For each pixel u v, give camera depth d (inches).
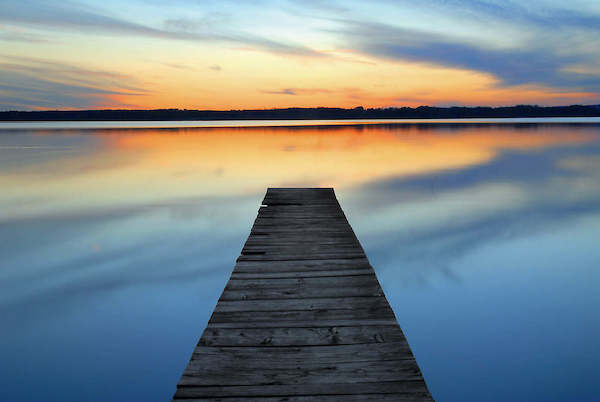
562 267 331.3
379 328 113.6
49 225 451.5
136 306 266.7
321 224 244.2
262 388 89.4
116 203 567.8
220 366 96.8
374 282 147.5
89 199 594.6
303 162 1045.2
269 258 176.4
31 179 764.0
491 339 228.7
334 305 128.5
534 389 187.3
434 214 515.2
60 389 190.5
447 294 288.4
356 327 114.3
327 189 382.0
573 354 211.3
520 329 236.8
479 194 634.2
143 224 460.8
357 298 133.6
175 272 322.3
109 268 329.1
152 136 2306.8
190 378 92.4
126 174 833.5
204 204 566.3
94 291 288.8
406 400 85.7
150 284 299.1
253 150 1387.8
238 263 169.8
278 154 1248.8
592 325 239.1
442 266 342.6
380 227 459.2
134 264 337.7
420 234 430.9
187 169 911.7
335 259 174.7
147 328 240.4
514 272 323.3
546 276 314.2
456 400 183.8
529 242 395.5
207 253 366.0
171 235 418.9
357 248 191.5
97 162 1040.8
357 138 2038.6
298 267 164.6
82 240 399.5
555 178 771.4
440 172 861.2
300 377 92.9
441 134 2316.7
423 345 225.3
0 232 424.8
